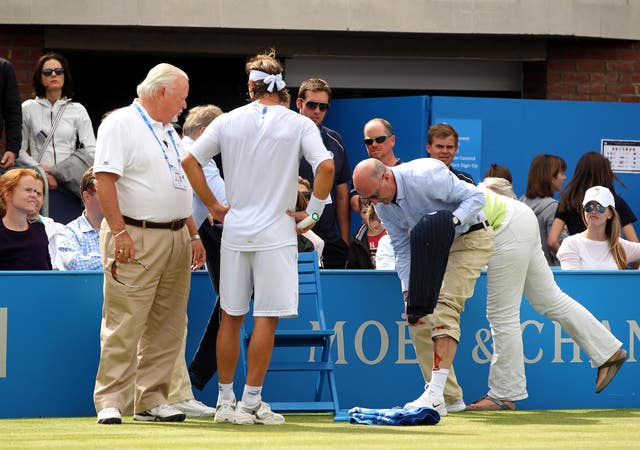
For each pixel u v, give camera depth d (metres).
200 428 23.69
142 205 24.20
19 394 26.83
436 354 26.14
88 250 28.39
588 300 29.75
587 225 31.41
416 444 21.19
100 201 23.92
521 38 46.28
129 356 24.45
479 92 47.75
